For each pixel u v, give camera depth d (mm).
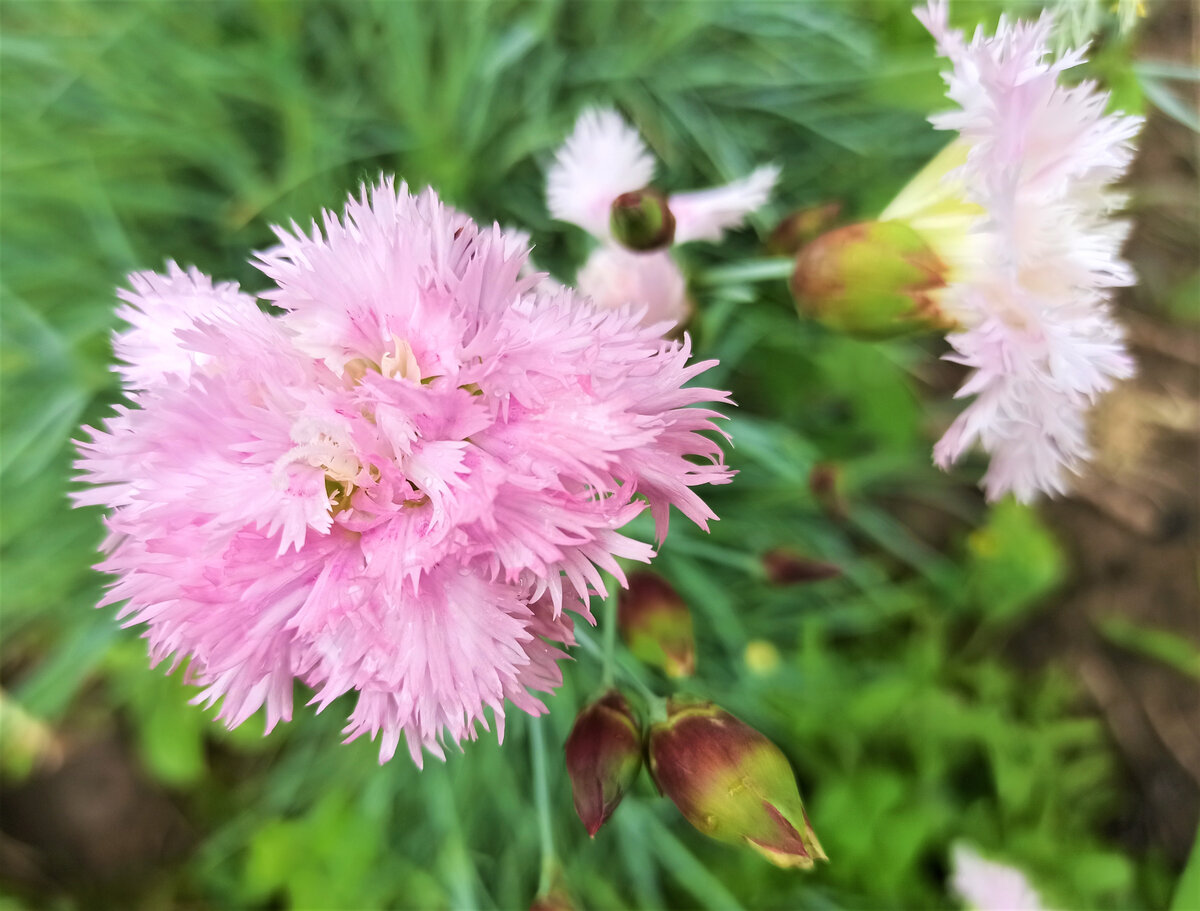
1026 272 73
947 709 126
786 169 131
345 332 62
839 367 128
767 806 70
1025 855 125
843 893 118
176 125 120
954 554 148
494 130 124
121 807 144
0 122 115
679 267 89
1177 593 152
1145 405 158
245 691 62
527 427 59
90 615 129
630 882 131
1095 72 84
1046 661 150
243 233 122
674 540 108
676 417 60
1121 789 145
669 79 127
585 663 114
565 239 129
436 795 125
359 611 59
